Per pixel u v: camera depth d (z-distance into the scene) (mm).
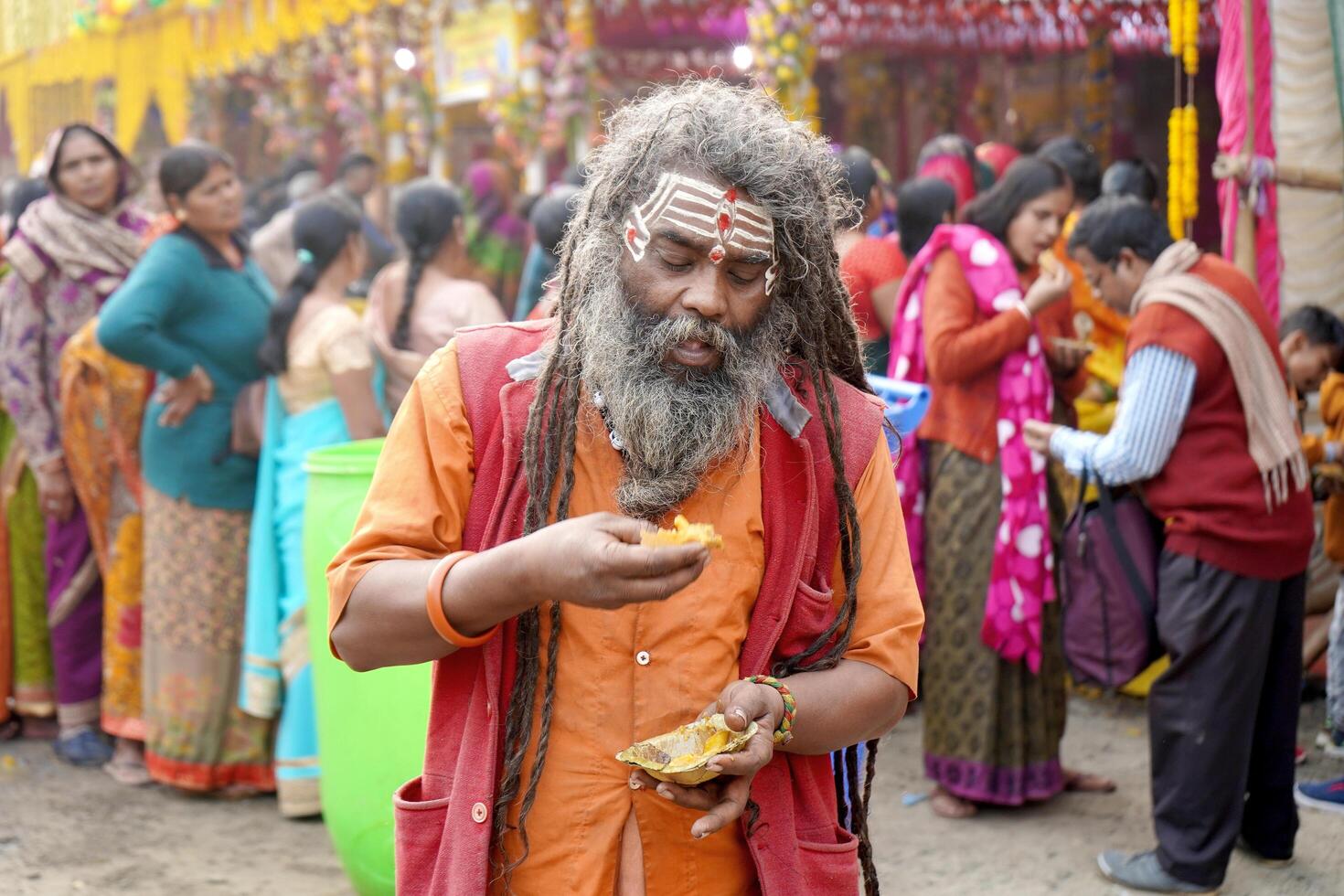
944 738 3990
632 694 1615
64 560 4715
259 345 4152
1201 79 10023
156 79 9883
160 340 3969
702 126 1603
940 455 3980
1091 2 9547
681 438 1598
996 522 3889
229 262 4230
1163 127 10703
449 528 1654
